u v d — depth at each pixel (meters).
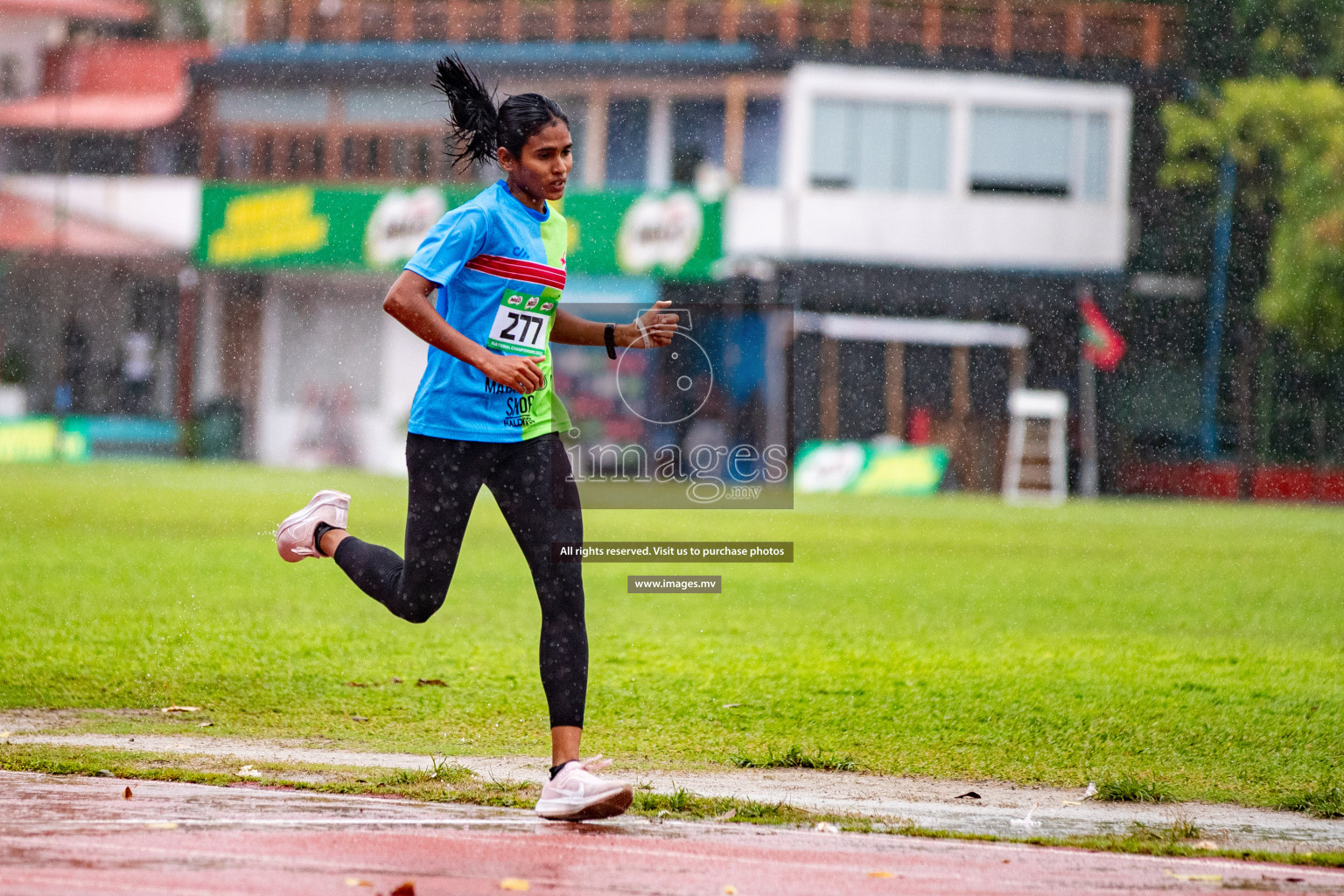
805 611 31.25
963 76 105.44
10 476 73.38
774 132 106.06
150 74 119.44
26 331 109.19
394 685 20.95
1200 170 110.81
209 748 16.36
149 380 110.19
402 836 12.16
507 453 13.96
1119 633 28.73
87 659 22.27
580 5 108.69
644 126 106.56
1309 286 106.44
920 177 105.56
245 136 110.31
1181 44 113.88
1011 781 15.94
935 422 103.81
